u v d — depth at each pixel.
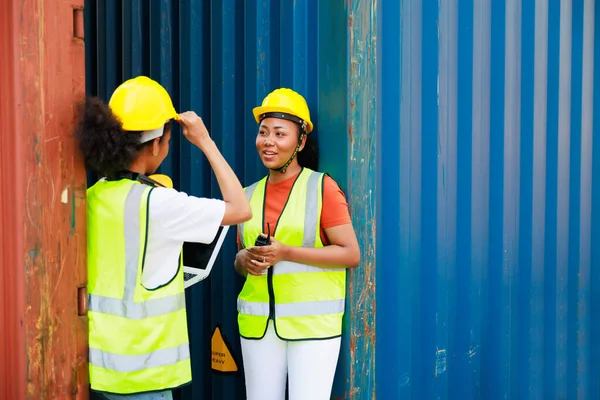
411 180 2.76
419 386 2.82
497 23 3.19
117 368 1.83
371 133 2.54
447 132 2.94
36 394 1.74
